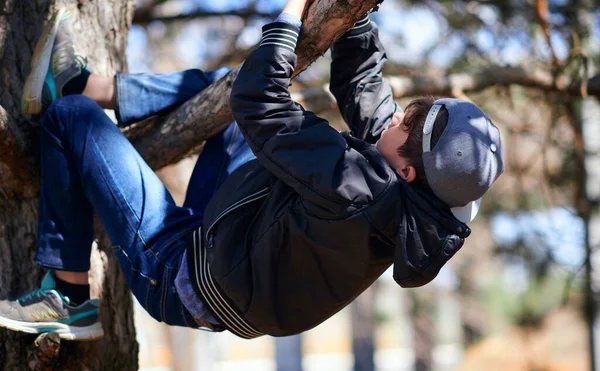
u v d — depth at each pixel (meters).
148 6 6.38
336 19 2.48
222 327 2.65
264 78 2.38
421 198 2.34
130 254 2.62
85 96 2.78
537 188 7.18
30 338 3.09
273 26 2.45
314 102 4.75
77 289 2.78
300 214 2.41
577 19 6.03
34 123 2.99
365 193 2.31
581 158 6.06
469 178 2.29
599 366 6.82
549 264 7.30
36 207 3.17
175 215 2.68
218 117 2.92
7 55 3.21
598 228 6.24
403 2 6.81
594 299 6.53
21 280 3.16
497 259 8.62
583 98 5.17
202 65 7.45
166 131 3.03
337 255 2.42
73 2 3.49
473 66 6.46
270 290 2.47
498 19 6.29
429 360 17.95
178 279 2.56
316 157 2.34
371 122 2.88
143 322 9.38
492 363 17.92
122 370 3.50
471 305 18.02
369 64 2.94
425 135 2.35
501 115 6.69
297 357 17.75
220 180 2.96
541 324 8.91
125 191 2.63
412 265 2.32
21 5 3.31
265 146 2.39
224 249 2.49
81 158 2.66
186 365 14.00
